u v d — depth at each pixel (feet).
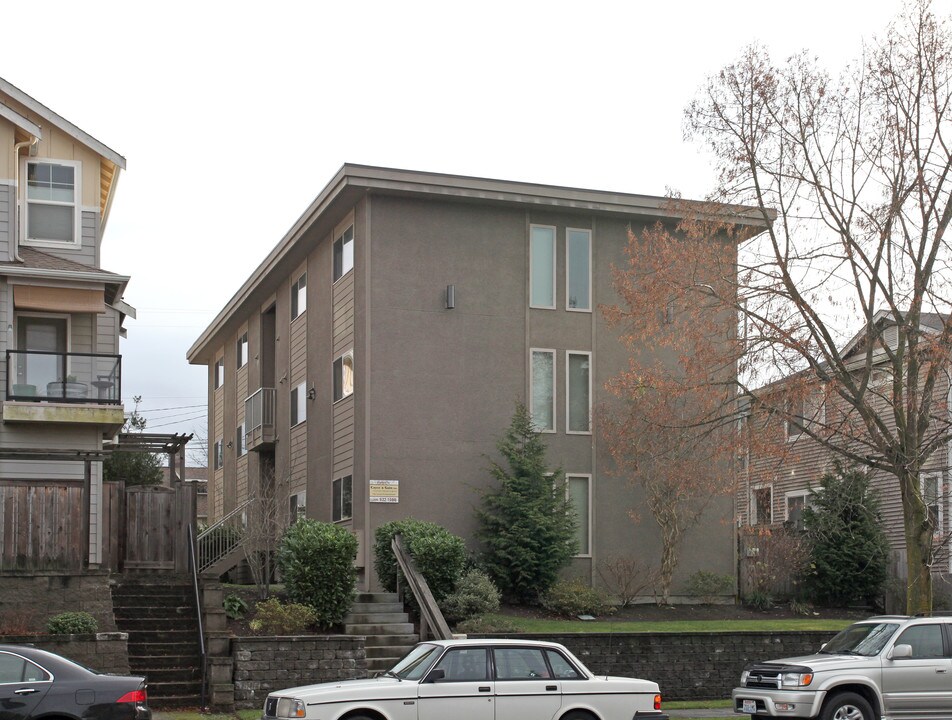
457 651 47.96
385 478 89.25
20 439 82.74
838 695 52.90
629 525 94.84
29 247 87.56
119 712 45.27
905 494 65.10
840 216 65.82
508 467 91.66
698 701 73.67
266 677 66.74
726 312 80.43
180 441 83.20
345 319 95.86
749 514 94.38
